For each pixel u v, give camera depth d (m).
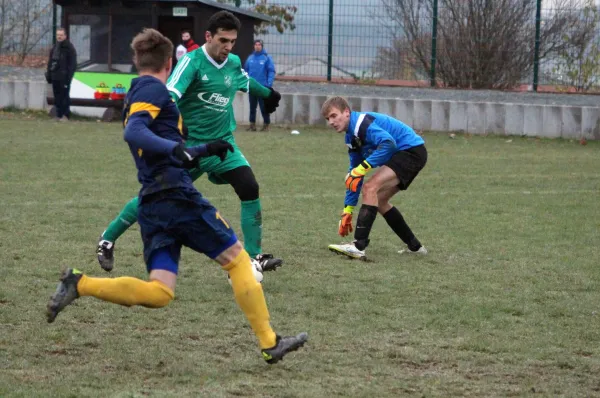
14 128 23.16
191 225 5.93
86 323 7.27
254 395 5.68
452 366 6.43
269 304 8.02
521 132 25.08
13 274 8.80
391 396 5.73
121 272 9.08
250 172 9.07
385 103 25.80
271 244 10.77
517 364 6.51
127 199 13.53
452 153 20.89
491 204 14.03
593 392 5.93
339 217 12.70
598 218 12.94
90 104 26.38
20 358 6.33
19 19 32.53
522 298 8.43
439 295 8.49
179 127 6.04
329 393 5.74
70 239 10.59
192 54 8.82
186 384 5.88
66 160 17.66
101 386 5.77
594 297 8.53
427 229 11.94
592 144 23.61
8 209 12.41
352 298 8.32
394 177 10.03
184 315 7.61
